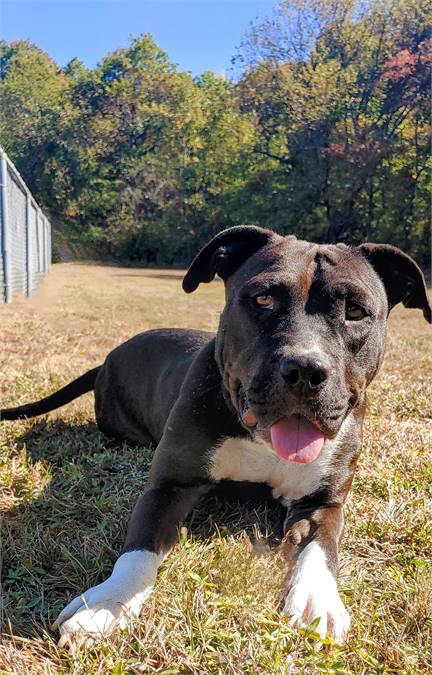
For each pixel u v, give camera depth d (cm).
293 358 51
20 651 43
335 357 55
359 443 67
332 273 59
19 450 84
